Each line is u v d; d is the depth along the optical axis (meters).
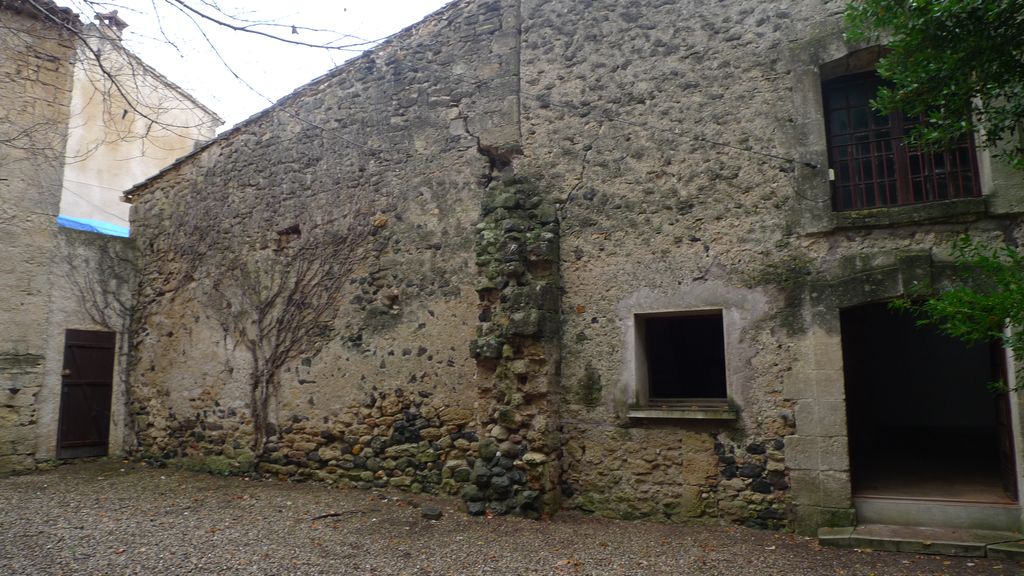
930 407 10.18
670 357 7.94
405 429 7.08
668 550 4.96
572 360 6.23
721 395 8.00
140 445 9.34
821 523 5.21
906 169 5.48
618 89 6.40
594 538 5.29
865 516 5.25
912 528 5.08
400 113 7.64
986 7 3.57
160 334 9.42
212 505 6.66
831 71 5.70
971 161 5.28
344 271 7.76
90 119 11.22
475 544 5.16
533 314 5.99
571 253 6.37
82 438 9.22
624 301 6.11
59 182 9.18
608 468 5.98
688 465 5.71
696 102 6.06
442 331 7.01
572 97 6.61
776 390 5.47
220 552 5.00
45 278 8.98
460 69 7.29
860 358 9.03
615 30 6.51
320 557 4.88
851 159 5.66
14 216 8.73
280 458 7.89
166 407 9.13
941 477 6.43
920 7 3.68
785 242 5.57
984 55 3.74
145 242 9.91
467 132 7.12
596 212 6.32
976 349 10.05
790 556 4.77
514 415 6.01
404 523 5.81
